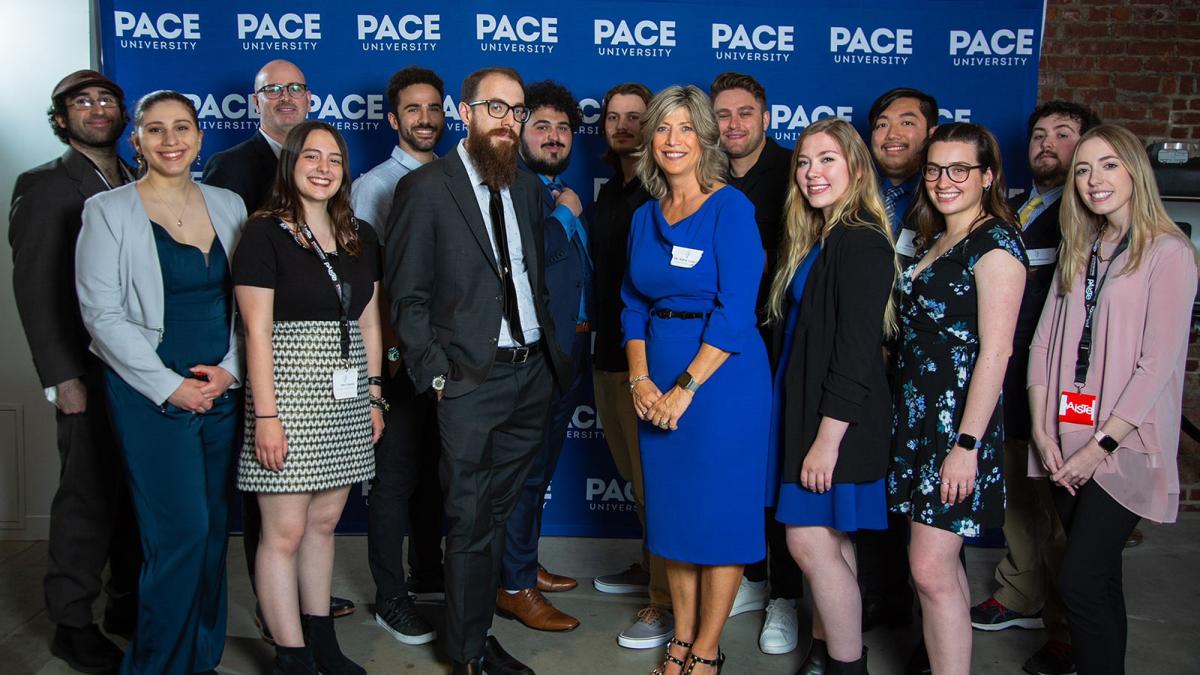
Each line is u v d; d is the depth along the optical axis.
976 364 2.19
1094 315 2.33
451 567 2.56
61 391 2.69
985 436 2.23
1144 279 2.26
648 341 2.62
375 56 3.86
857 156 2.36
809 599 3.38
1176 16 4.18
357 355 2.50
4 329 3.70
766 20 3.87
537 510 3.15
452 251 2.48
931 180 2.27
